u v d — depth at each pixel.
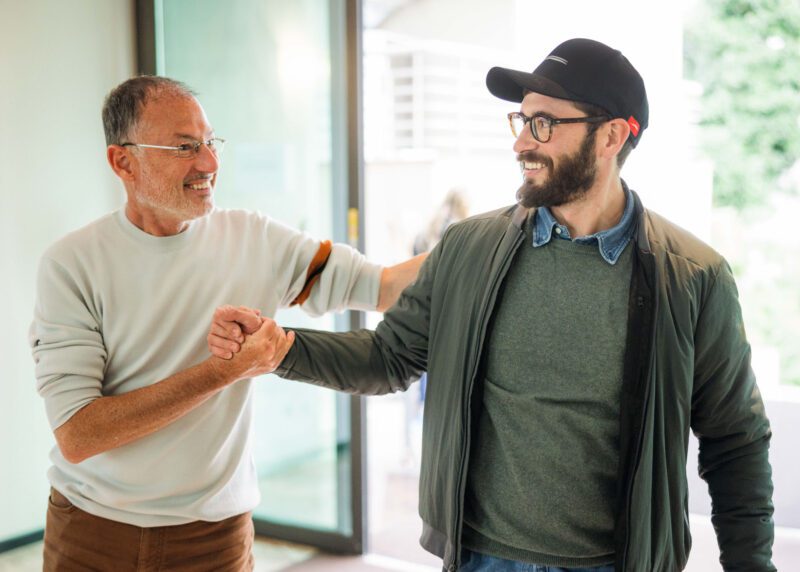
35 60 3.34
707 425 1.40
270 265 1.72
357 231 3.27
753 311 9.07
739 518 1.39
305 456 3.47
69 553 1.61
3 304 3.29
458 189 5.79
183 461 1.58
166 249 1.60
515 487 1.36
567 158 1.32
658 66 5.83
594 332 1.34
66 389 1.52
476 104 8.96
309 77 3.31
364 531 3.38
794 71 8.75
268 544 3.50
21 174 3.33
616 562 1.32
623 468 1.31
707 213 5.58
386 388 1.61
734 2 8.79
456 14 10.16
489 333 1.40
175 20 3.60
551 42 6.46
